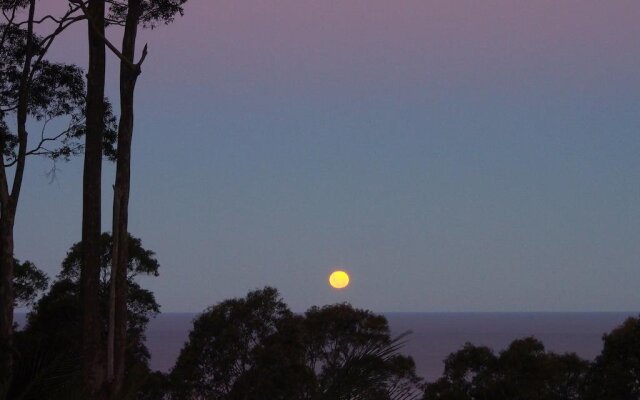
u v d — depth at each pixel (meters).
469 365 63.81
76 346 7.50
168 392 55.22
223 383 55.91
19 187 31.77
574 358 64.19
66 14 28.44
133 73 20.67
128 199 27.12
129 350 52.50
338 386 6.48
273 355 51.69
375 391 6.46
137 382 7.55
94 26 21.06
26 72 32.56
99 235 23.06
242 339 56.44
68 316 48.94
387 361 6.56
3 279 30.70
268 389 50.62
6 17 32.97
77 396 7.16
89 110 24.00
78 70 35.00
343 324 52.53
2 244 31.02
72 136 34.66
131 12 28.03
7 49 33.62
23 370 7.16
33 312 54.69
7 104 34.25
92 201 23.17
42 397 7.05
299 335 53.03
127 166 27.30
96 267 22.62
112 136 33.53
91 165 23.47
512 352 63.56
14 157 33.84
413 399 6.51
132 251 57.16
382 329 52.34
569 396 63.53
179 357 56.75
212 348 56.06
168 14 29.09
